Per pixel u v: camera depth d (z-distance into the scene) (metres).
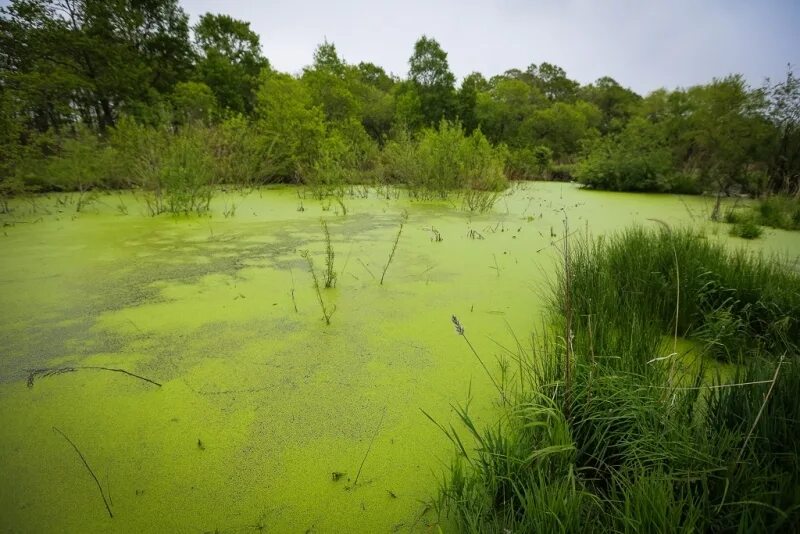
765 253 4.30
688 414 1.54
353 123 11.90
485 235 5.16
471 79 27.09
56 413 1.83
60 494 1.43
